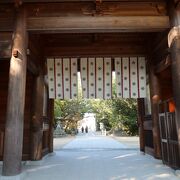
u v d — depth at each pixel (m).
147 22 6.78
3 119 8.75
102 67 9.72
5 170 5.88
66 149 13.10
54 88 9.69
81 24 6.75
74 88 9.62
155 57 8.84
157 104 8.83
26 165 7.84
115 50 9.71
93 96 9.59
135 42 9.80
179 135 6.13
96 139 24.89
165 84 9.65
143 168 7.04
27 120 8.78
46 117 9.95
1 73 9.09
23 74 6.46
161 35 8.05
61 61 9.77
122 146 14.94
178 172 6.06
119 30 6.84
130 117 26.28
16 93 6.23
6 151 5.98
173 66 6.50
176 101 6.33
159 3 6.90
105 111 32.53
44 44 9.62
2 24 6.76
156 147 8.61
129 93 9.59
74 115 35.16
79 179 5.73
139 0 6.81
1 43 6.69
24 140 8.57
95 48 9.73
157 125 8.73
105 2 6.83
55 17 6.79
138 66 9.73
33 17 6.82
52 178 5.88
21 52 6.49
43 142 9.47
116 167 7.25
